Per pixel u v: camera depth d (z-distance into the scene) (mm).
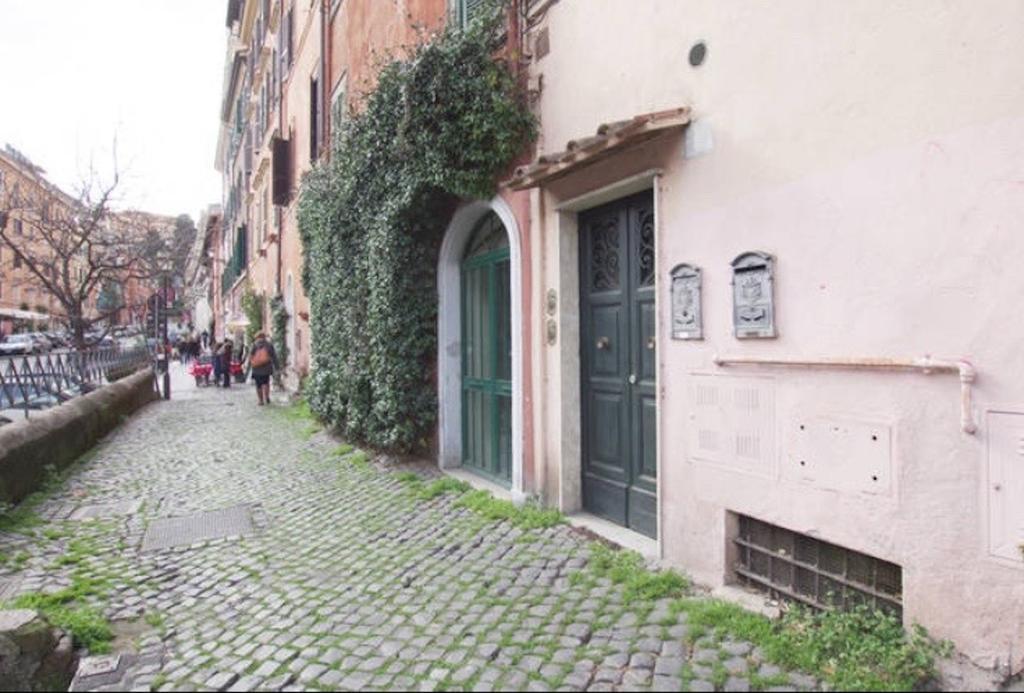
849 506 3100
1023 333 2523
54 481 7348
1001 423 2582
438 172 6148
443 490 6277
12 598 4164
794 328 3346
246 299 23859
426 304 7414
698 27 3928
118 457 9023
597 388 5141
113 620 3941
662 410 4188
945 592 2746
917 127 2830
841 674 2748
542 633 3395
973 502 2664
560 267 5219
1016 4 2535
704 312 3865
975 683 2592
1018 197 2533
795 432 3346
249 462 8484
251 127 25828
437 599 3932
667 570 3951
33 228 22703
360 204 8039
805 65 3287
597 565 4145
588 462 5250
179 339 43156
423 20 7484
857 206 3057
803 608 3373
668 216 4129
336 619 3768
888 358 2928
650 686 2836
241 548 5133
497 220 6703
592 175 4770
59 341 17625
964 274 2686
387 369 7379
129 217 21891
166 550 5160
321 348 10375
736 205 3658
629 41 4527
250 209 25891
